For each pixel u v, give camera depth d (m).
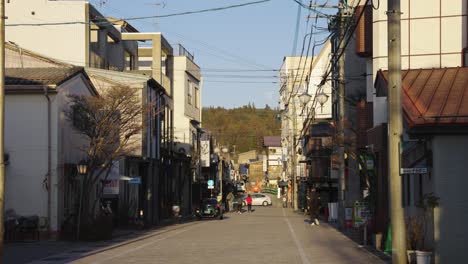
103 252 21.39
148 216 40.38
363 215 23.17
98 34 41.28
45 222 26.59
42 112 27.06
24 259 19.31
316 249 21.91
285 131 98.69
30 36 38.97
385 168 24.77
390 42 13.42
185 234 30.47
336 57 36.50
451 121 15.74
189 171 58.38
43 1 38.91
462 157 15.92
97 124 27.17
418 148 17.39
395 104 13.38
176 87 58.97
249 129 136.62
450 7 26.20
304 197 69.94
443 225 15.89
